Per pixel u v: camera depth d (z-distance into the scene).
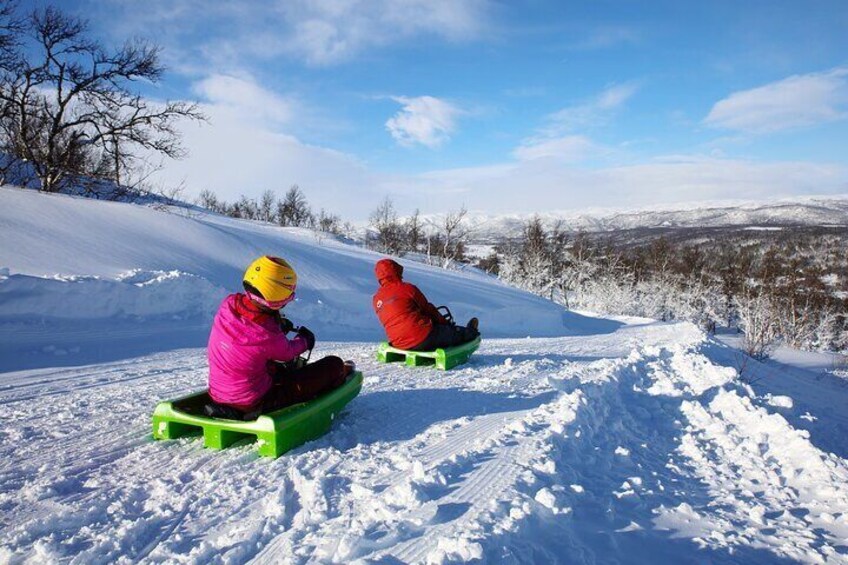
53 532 2.49
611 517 2.83
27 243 9.30
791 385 9.82
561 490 2.95
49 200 12.11
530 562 2.24
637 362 6.89
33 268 8.36
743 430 4.77
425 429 4.19
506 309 15.95
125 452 3.53
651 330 16.16
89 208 12.37
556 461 3.43
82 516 2.63
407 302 6.83
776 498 3.40
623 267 35.53
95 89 21.98
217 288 9.51
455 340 7.16
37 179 22.84
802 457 4.04
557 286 34.97
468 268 34.69
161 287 8.70
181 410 3.75
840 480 3.62
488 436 3.93
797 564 2.57
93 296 7.80
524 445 3.58
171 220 13.12
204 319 8.80
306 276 12.96
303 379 3.91
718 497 3.38
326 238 31.23
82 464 3.31
